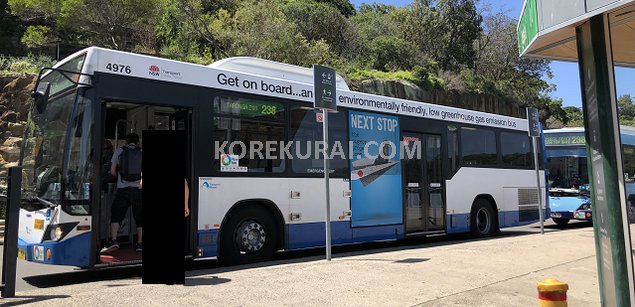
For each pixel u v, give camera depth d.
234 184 8.81
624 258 4.62
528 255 9.46
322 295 6.25
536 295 6.67
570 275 7.92
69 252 7.07
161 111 8.79
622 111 5.22
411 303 6.05
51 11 28.47
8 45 33.31
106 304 5.57
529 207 15.15
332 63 34.44
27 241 7.63
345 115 10.75
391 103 11.71
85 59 7.51
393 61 41.19
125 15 27.94
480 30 48.12
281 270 7.69
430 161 12.45
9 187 5.99
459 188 13.08
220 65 9.37
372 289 6.61
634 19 5.14
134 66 7.89
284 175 9.55
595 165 4.97
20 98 22.59
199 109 8.53
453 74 42.47
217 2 35.53
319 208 10.02
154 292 6.18
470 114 13.73
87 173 7.30
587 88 5.06
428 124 12.49
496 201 14.11
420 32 48.00
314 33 40.03
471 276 7.60
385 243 13.05
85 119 7.39
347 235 10.49
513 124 15.09
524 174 15.14
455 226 12.84
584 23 5.05
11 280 5.90
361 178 10.87
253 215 9.17
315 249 11.76
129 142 8.31
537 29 5.20
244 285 6.65
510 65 49.56
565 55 6.59
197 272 8.27
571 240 11.44
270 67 10.12
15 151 20.94
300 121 9.96
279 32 29.91
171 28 30.59
